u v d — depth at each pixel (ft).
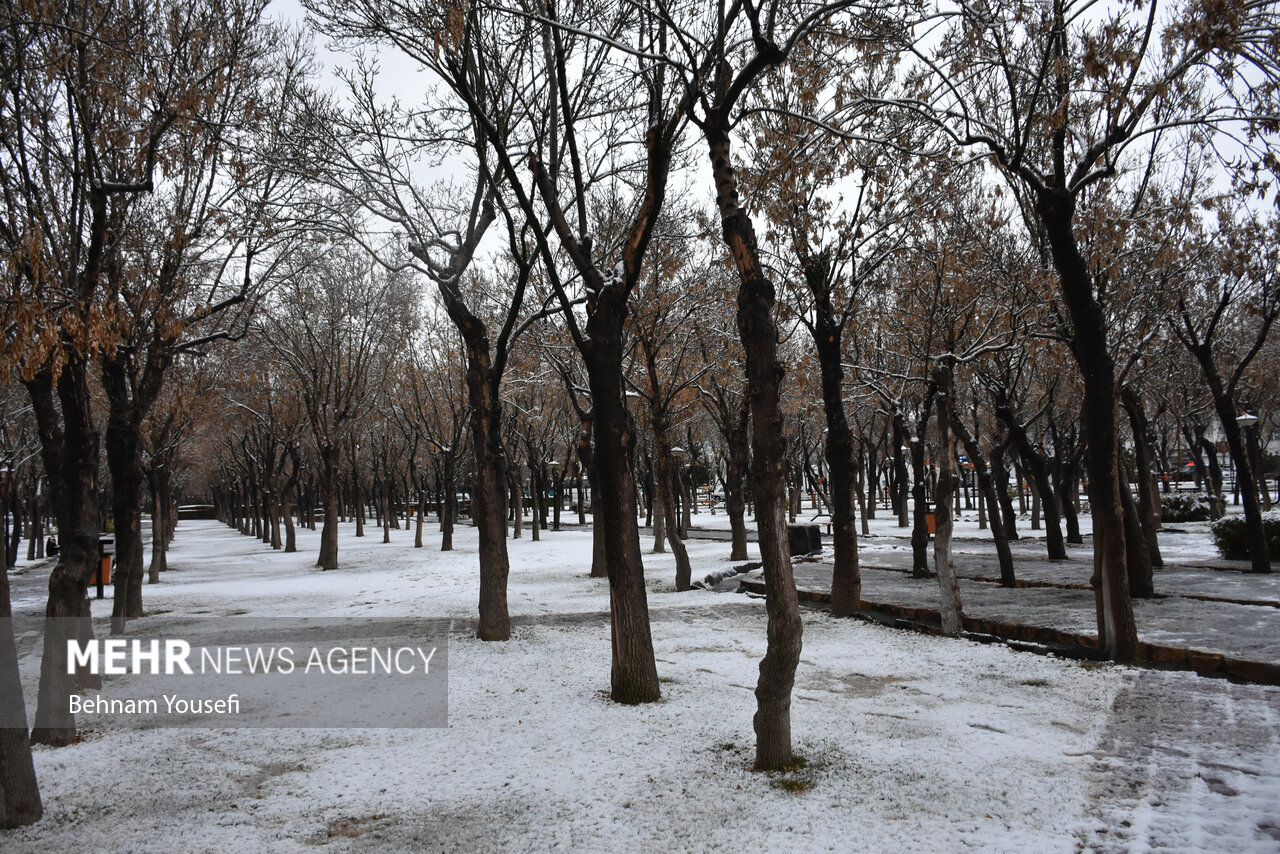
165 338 44.32
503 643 37.73
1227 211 41.81
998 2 30.04
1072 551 74.08
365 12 32.30
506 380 84.69
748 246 20.40
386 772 20.83
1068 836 15.88
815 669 30.76
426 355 107.86
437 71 31.01
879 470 146.51
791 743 21.20
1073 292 29.71
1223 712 23.57
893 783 18.72
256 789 19.98
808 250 42.55
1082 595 44.47
